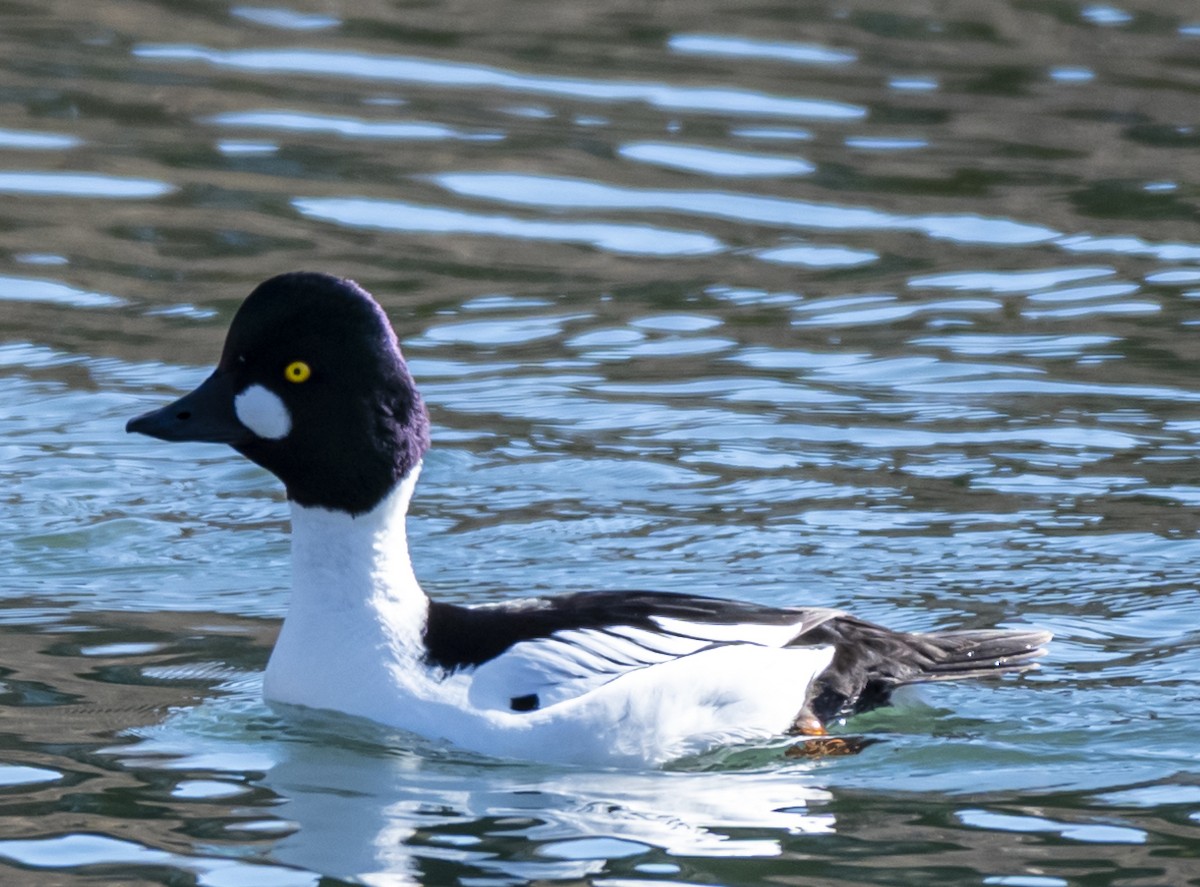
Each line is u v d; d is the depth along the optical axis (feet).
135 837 26.48
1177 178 64.75
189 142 66.39
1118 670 34.35
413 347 51.37
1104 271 57.16
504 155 65.92
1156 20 81.97
